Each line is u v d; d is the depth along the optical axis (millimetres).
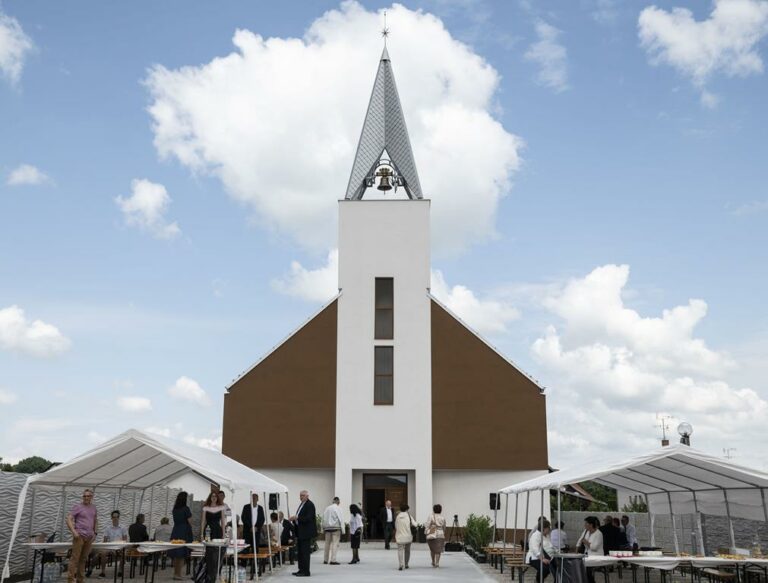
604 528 19344
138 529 18250
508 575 19984
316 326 35219
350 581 18000
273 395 34531
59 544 14867
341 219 36312
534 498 34281
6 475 16750
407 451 33750
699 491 20375
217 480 15367
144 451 16891
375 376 34969
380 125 38000
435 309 35469
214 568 15328
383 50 40125
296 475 34438
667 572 19000
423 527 33000
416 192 37656
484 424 34219
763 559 14281
